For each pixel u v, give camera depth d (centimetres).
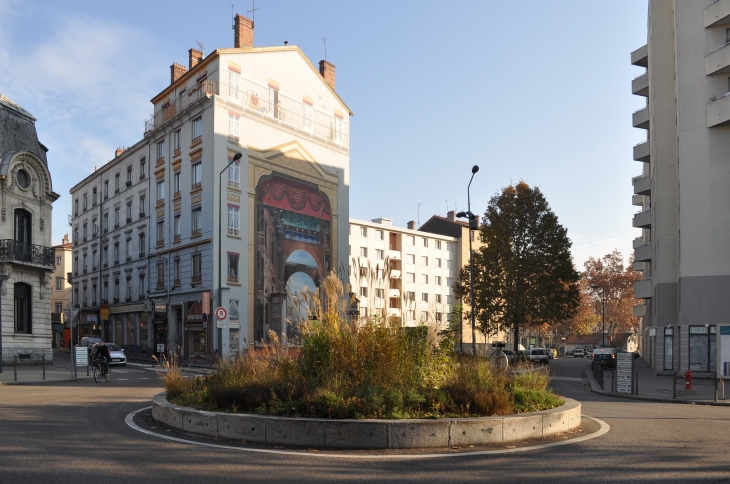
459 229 8412
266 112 4391
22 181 3462
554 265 4000
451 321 1178
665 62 3838
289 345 1160
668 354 3378
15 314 3341
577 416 1077
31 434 964
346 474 698
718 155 3114
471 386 1010
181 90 4469
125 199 5075
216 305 3888
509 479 680
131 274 4925
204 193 4034
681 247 3180
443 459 784
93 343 3575
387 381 1003
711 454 835
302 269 4556
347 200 5078
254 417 902
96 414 1238
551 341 10944
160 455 796
